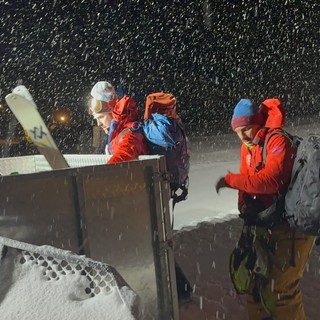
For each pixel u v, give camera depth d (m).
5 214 2.33
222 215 6.10
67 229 2.52
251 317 3.51
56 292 1.92
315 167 2.98
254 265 3.38
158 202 2.84
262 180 3.18
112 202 2.67
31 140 3.19
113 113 3.56
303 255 3.33
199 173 9.93
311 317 3.87
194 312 3.87
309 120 20.45
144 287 2.77
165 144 3.47
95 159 3.89
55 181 2.48
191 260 4.74
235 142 15.98
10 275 2.00
